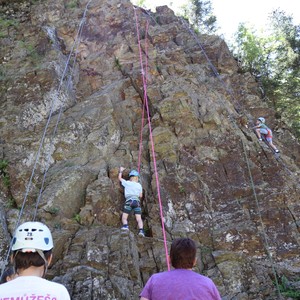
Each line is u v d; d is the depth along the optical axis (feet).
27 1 53.26
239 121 40.42
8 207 29.68
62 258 25.16
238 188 33.17
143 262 26.91
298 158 45.37
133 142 37.17
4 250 25.35
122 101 40.98
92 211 29.19
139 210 29.48
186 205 31.83
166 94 40.47
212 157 35.27
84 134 35.60
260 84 61.46
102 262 24.38
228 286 26.11
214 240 29.73
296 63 63.98
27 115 37.17
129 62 46.24
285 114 62.49
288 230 30.37
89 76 44.93
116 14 52.21
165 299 11.05
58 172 31.96
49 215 28.48
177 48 49.44
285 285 26.61
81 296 22.24
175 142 36.09
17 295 8.59
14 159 32.65
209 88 46.24
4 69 41.47
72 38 48.93
